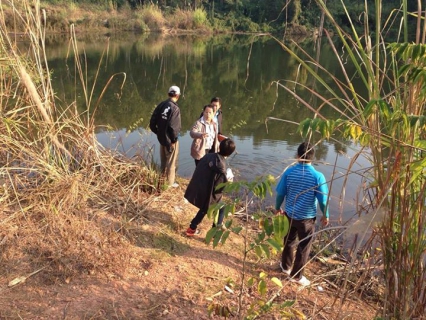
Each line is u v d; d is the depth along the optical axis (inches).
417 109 93.2
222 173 174.6
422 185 100.6
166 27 1315.2
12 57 188.2
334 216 228.2
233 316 135.0
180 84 642.2
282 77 722.2
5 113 190.9
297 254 160.4
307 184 154.0
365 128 88.1
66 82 575.8
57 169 188.7
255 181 92.0
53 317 122.5
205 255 174.9
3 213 162.6
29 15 183.3
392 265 109.2
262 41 1444.4
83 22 1171.3
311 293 157.2
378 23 93.4
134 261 157.8
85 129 210.1
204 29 1320.1
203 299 142.8
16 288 132.0
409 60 91.7
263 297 149.6
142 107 471.2
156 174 226.7
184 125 423.8
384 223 106.2
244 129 416.2
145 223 186.7
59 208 167.8
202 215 182.9
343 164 308.2
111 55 925.8
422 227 101.8
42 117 191.3
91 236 160.6
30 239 151.7
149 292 142.6
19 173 184.5
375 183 104.3
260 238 96.0
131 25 1268.5
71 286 137.6
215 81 684.7
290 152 343.0
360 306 147.3
